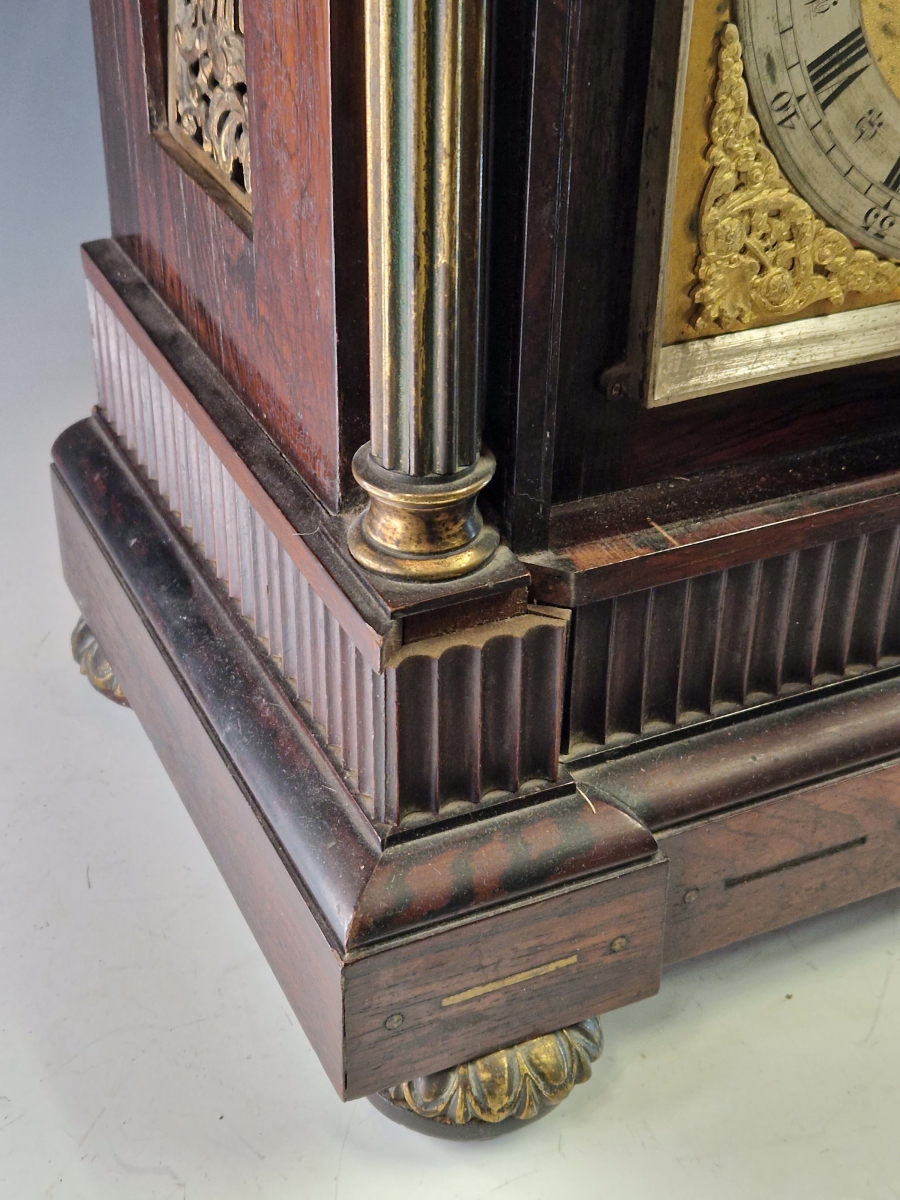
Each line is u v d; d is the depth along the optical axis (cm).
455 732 44
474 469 41
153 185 51
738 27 40
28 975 54
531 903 45
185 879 57
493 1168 49
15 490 72
